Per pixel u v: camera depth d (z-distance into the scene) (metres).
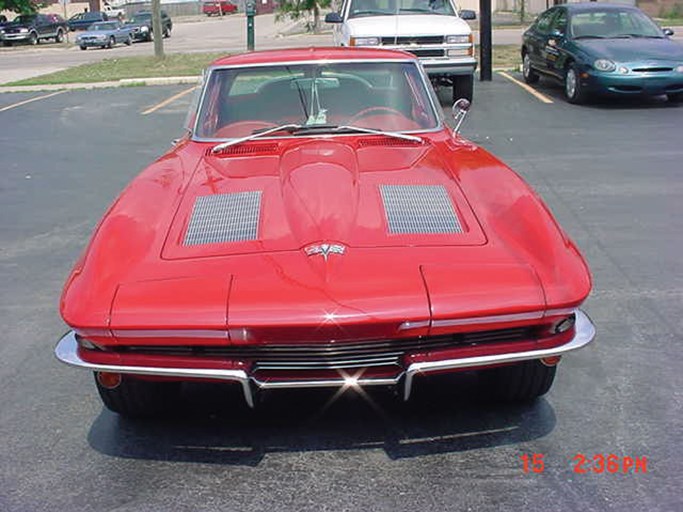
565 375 3.81
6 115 13.17
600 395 3.60
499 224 3.21
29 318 4.76
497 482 2.94
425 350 2.90
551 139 9.57
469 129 10.38
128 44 35.69
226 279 2.89
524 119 11.02
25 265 5.73
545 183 7.50
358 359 2.89
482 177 3.68
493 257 2.98
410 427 3.36
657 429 3.29
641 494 2.84
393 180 3.64
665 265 5.26
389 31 11.37
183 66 19.95
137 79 17.06
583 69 11.79
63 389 3.85
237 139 4.33
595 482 2.92
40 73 21.94
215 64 4.76
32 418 3.56
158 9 21.52
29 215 7.08
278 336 2.78
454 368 2.89
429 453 3.16
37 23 40.66
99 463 3.16
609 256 5.47
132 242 3.15
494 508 2.79
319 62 4.66
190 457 3.19
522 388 3.37
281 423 3.43
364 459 3.13
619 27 12.67
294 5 36.78
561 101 12.48
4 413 3.61
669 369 3.83
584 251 5.59
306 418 3.46
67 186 8.16
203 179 3.78
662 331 4.27
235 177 3.76
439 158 3.98
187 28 49.66
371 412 3.50
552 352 2.94
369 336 2.79
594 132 9.94
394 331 2.79
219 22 56.22
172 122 11.80
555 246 3.06
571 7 13.16
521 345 2.93
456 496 2.86
